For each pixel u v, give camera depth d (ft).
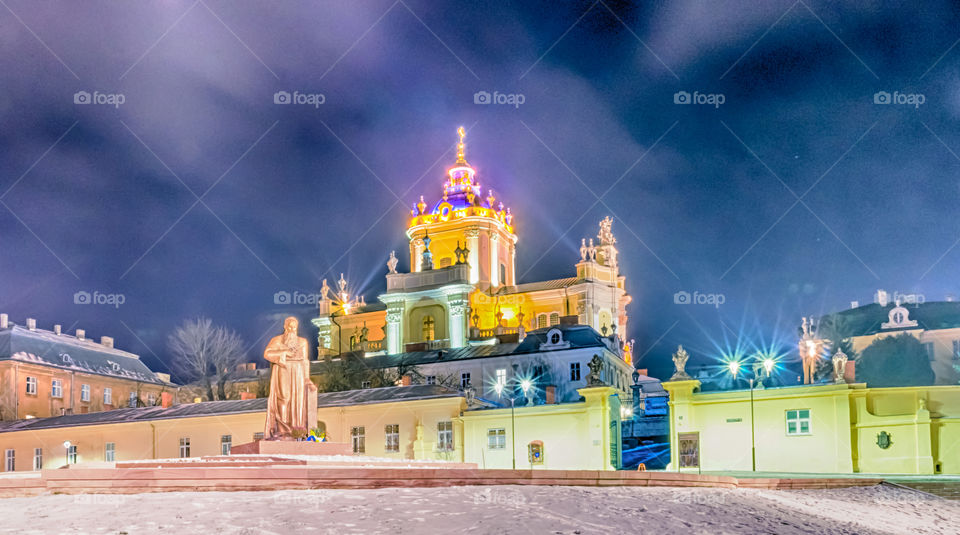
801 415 130.21
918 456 123.95
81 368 288.92
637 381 290.76
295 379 93.30
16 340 272.72
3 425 201.36
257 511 51.55
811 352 147.02
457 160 334.65
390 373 245.45
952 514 88.84
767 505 73.36
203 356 266.77
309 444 90.84
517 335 265.54
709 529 57.72
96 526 46.68
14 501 56.85
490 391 227.81
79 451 184.03
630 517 58.03
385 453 159.53
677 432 136.36
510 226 336.29
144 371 325.42
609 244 321.93
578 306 294.05
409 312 291.17
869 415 128.16
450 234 312.71
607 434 142.61
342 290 330.75
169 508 52.24
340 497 57.52
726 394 135.23
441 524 50.67
